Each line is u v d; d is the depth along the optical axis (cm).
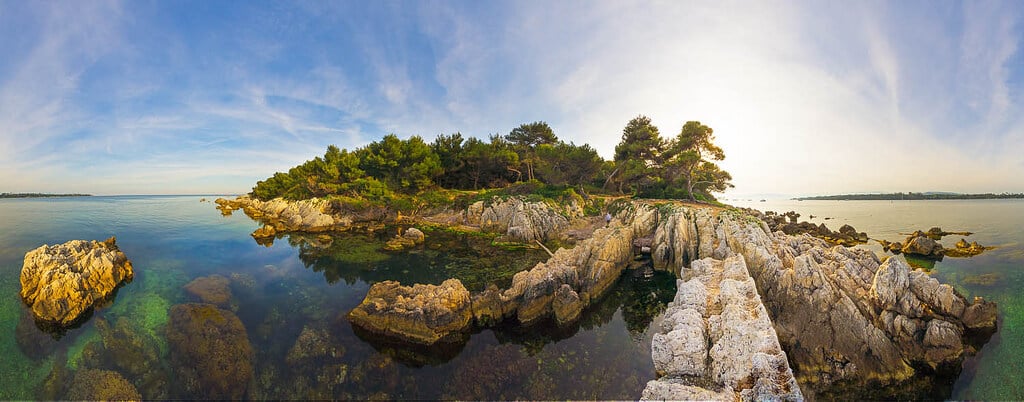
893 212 9900
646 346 1623
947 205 13438
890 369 1338
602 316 1966
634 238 3825
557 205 5084
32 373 1403
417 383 1336
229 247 3769
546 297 1914
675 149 5578
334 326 1778
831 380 1354
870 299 1642
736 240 2617
